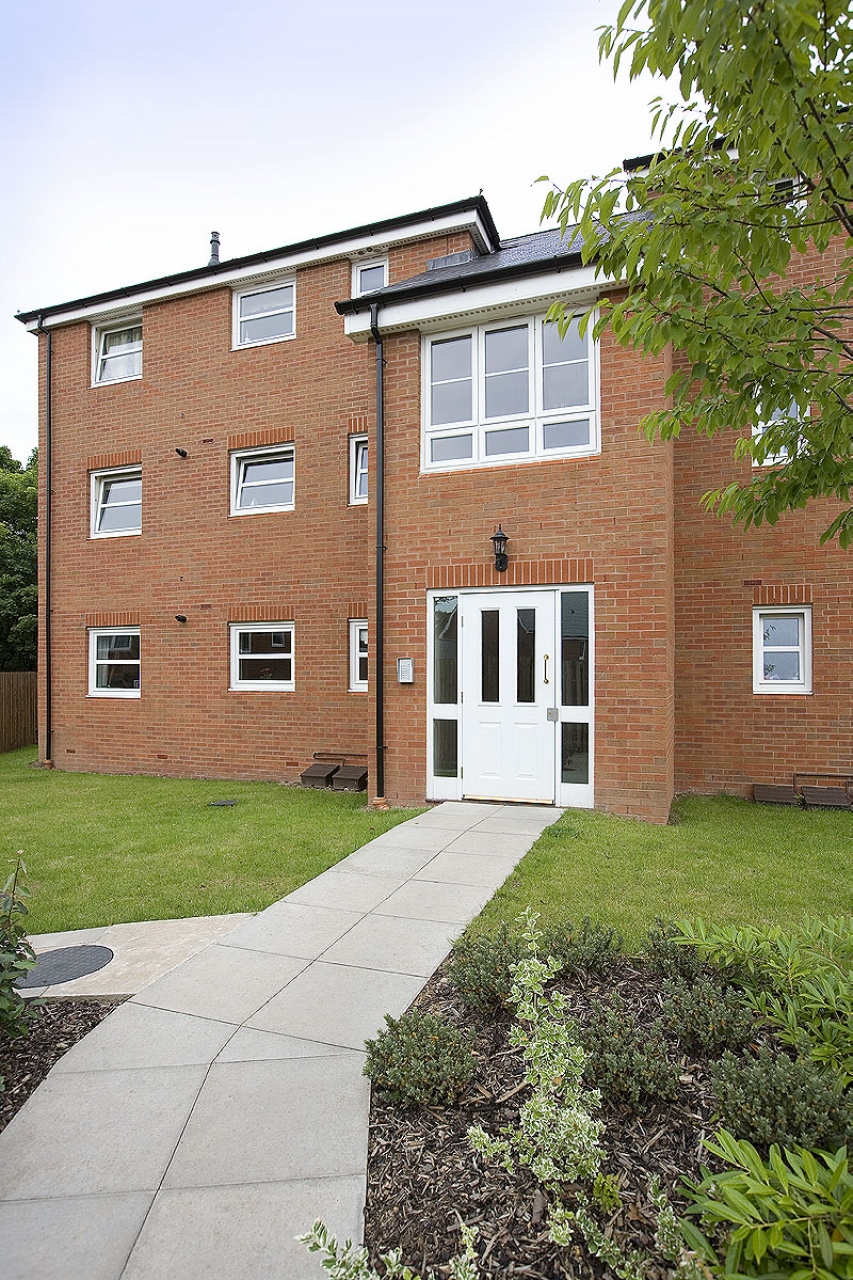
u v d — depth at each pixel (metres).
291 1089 2.43
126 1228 1.84
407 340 7.47
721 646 7.84
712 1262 1.48
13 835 6.41
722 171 2.17
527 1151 1.82
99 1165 2.08
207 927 4.04
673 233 2.06
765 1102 1.98
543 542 6.81
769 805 7.24
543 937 3.00
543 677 6.85
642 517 6.46
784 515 7.65
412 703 7.34
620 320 2.42
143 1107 2.36
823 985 2.40
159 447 10.84
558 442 6.91
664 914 3.91
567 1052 1.98
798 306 2.15
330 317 9.81
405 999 3.05
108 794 8.78
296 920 4.04
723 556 7.84
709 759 7.86
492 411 7.21
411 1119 2.21
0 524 19.41
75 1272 1.70
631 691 6.48
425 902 4.26
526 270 6.64
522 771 6.91
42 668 11.70
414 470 7.38
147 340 11.02
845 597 7.45
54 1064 2.64
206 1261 1.73
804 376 2.23
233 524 10.26
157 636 10.76
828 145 1.76
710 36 1.57
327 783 9.19
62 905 4.46
